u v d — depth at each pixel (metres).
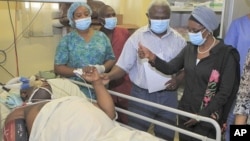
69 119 1.48
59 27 3.24
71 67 2.29
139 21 3.51
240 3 2.60
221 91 1.58
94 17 2.65
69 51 2.30
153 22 1.94
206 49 1.69
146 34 2.06
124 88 2.45
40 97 1.80
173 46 2.06
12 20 2.96
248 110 1.35
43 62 3.26
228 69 1.58
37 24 3.12
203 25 1.61
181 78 2.04
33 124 1.53
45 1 2.52
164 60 1.93
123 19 3.67
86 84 2.05
